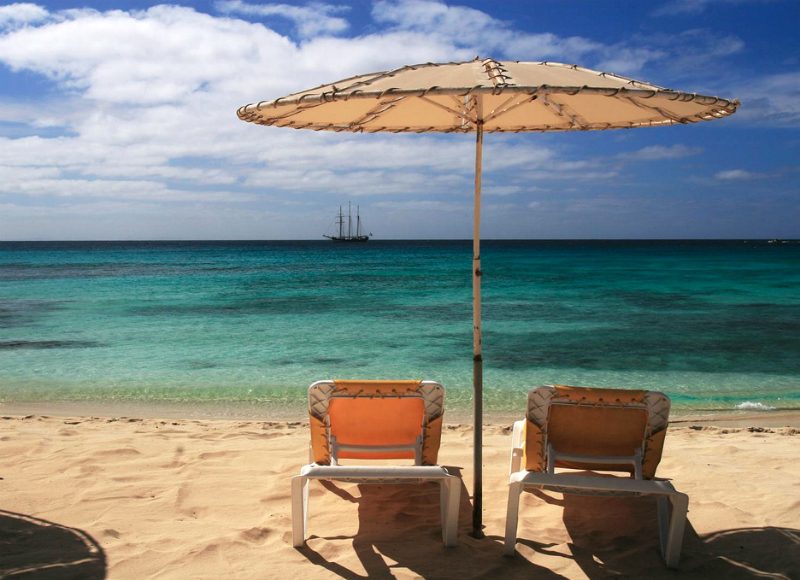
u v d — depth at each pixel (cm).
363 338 1415
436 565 330
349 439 398
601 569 330
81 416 767
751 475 487
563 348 1289
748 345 1327
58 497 422
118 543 351
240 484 454
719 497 436
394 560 336
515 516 341
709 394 920
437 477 341
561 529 381
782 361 1158
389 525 385
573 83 287
